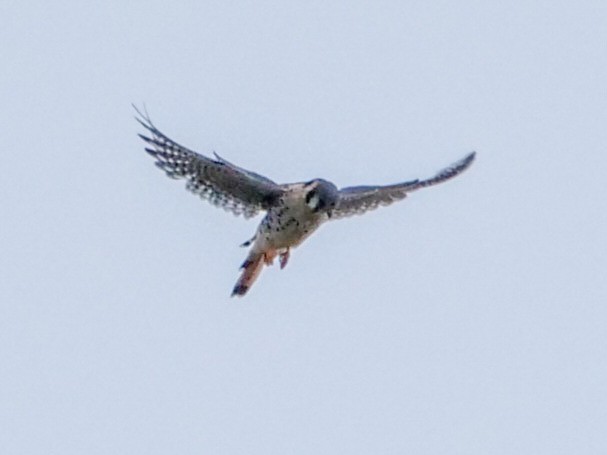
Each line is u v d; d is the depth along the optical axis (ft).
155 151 51.11
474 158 53.83
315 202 51.47
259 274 53.72
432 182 52.60
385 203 53.72
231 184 51.78
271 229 52.49
